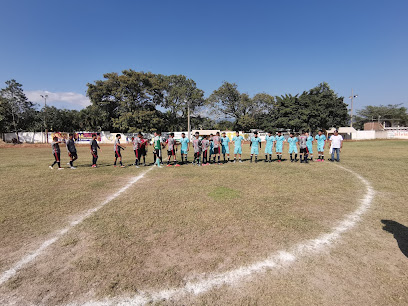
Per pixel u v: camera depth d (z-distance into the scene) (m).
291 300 2.42
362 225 4.27
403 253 3.30
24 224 4.40
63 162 13.67
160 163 12.41
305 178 8.37
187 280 2.77
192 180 8.16
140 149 11.90
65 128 50.84
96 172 9.98
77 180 8.31
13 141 41.34
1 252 3.42
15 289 2.63
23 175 9.30
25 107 46.56
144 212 4.99
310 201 5.67
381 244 3.57
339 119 45.97
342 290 2.57
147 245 3.59
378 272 2.88
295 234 3.92
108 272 2.93
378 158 14.30
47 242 3.71
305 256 3.26
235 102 55.56
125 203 5.62
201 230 4.09
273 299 2.44
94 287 2.66
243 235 3.89
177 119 55.91
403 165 11.19
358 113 69.81
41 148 29.39
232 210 5.05
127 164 12.64
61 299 2.48
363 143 33.34
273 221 4.45
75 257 3.27
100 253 3.37
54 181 8.16
